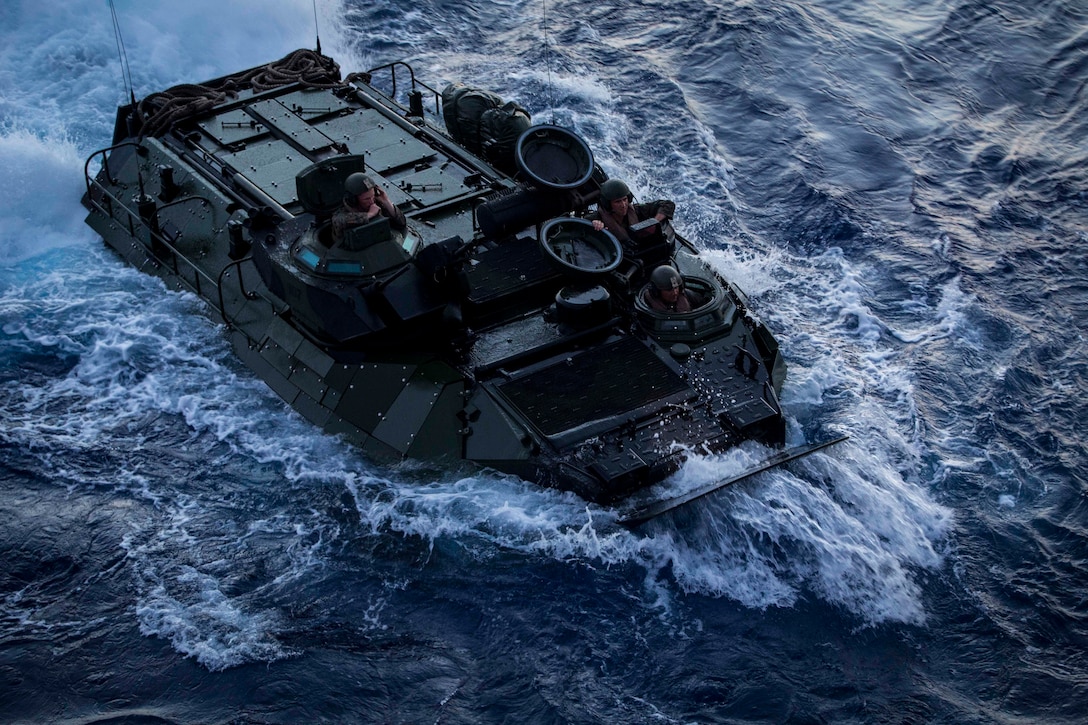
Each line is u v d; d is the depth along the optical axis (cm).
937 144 2708
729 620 1592
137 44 2853
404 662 1534
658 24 3064
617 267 1898
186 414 1925
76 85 2742
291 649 1547
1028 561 1705
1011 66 2983
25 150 2473
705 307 1880
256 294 1994
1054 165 2648
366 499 1755
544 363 1811
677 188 2494
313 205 1836
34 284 2192
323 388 1861
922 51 3025
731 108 2783
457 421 1761
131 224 2223
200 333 2072
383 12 3055
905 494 1786
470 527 1697
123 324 2092
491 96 2239
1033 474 1855
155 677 1509
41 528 1722
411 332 1820
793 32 3047
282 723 1452
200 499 1777
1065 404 1997
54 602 1611
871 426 1900
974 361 2081
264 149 2169
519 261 1944
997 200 2534
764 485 1733
